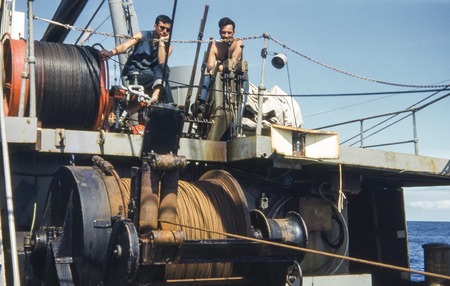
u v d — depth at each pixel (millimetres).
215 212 8398
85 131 9172
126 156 9383
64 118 9727
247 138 9766
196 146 9922
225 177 8922
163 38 10844
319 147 9969
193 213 8242
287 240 8289
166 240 7027
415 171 11375
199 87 10781
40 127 9125
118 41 14117
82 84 9672
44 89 9414
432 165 11609
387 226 14758
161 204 7500
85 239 7484
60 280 7668
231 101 10547
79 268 7633
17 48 9484
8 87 9703
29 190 9469
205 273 8281
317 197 11430
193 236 8133
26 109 9398
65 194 8234
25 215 9406
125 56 13086
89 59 9844
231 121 10438
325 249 11539
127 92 10094
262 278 8328
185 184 8734
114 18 14242
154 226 7355
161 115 7461
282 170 10828
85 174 8039
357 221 15180
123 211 7711
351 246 15102
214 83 10648
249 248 7953
